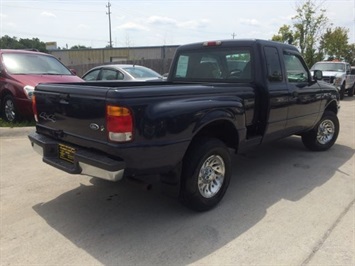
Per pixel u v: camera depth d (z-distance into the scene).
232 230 3.45
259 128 4.68
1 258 2.95
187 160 3.56
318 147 6.31
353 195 4.34
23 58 8.46
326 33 28.89
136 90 3.09
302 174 5.12
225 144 4.21
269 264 2.89
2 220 3.62
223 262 2.92
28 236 3.31
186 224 3.56
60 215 3.74
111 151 3.08
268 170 5.30
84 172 3.30
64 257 2.97
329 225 3.55
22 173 5.04
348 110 12.55
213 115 3.63
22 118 7.85
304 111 5.47
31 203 4.04
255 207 3.98
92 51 44.03
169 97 3.35
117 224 3.56
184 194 3.64
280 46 4.95
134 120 3.03
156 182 3.44
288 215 3.78
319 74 5.83
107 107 3.03
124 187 4.53
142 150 3.12
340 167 5.46
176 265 2.88
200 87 3.73
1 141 6.80
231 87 4.12
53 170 5.18
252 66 4.58
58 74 8.48
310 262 2.92
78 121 3.38
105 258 2.96
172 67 5.56
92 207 3.95
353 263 2.91
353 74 19.56
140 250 3.09
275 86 4.72
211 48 5.00
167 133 3.23
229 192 4.41
